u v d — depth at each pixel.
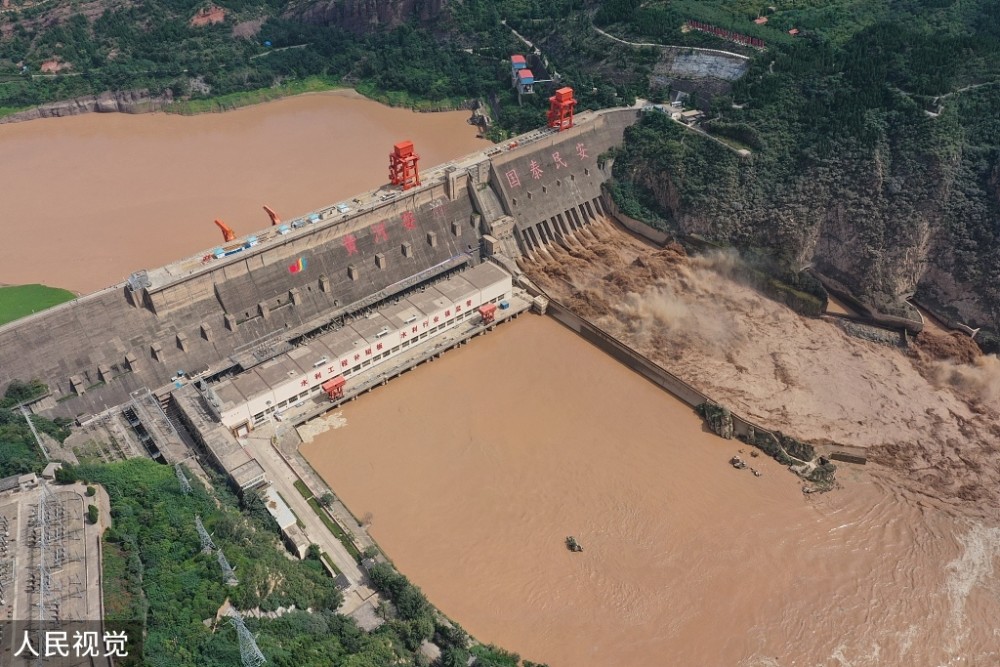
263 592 85.19
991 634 93.25
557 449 116.88
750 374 128.50
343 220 139.38
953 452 115.56
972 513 107.19
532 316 145.38
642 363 130.12
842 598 96.94
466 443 118.00
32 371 114.38
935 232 139.00
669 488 110.69
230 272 129.38
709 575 99.25
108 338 120.00
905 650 91.75
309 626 83.69
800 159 151.00
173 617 78.00
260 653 74.06
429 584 97.81
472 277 143.50
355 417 123.12
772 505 108.44
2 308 143.25
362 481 111.69
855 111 148.88
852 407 122.50
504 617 94.44
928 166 140.62
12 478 90.88
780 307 143.12
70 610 76.38
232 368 126.56
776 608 95.75
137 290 122.00
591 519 106.19
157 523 89.56
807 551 102.31
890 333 136.12
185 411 115.38
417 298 138.00
